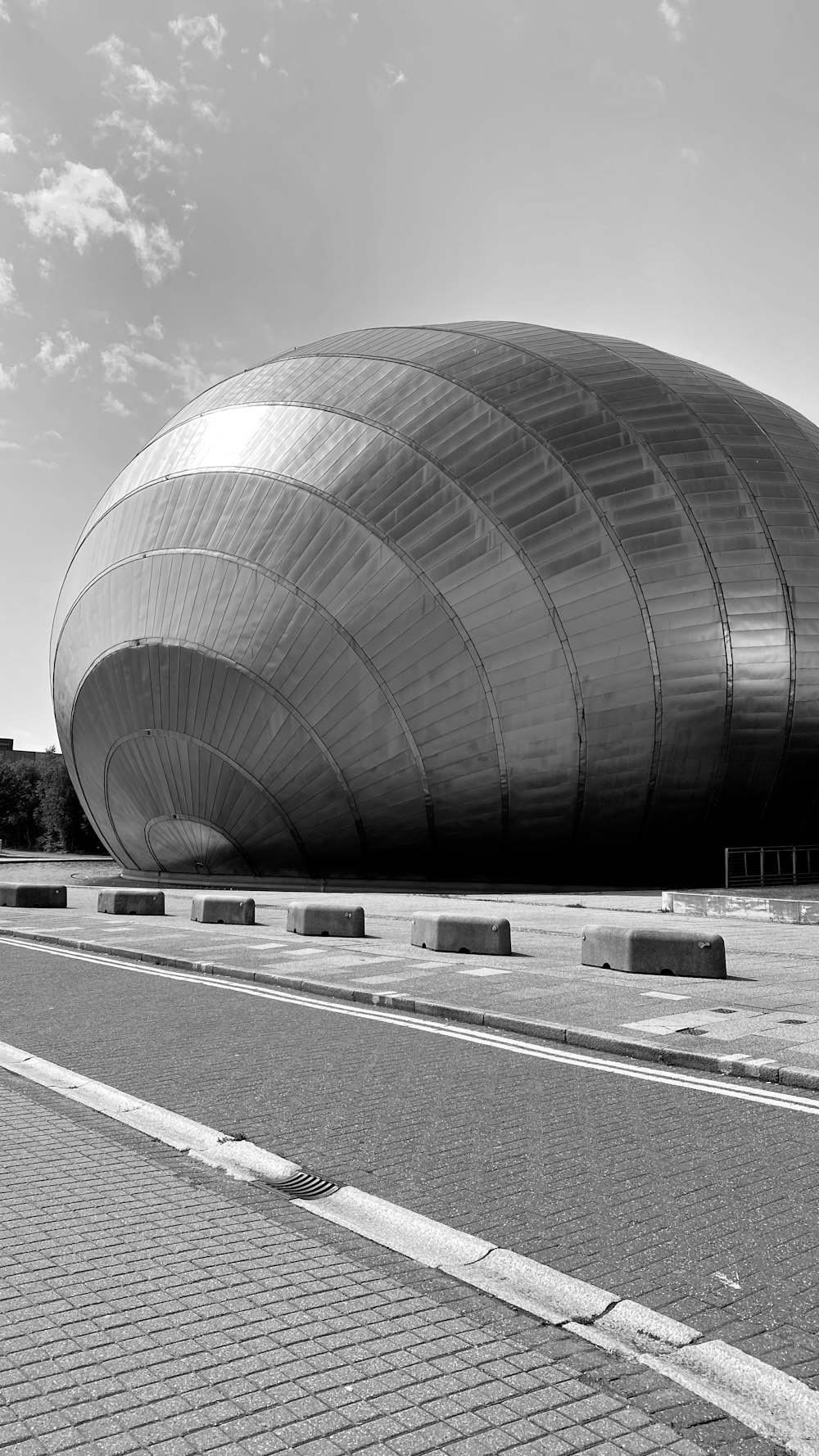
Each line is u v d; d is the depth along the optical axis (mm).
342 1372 3344
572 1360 3457
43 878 42156
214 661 28609
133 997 11148
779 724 26266
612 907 21859
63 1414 3084
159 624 29922
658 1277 4090
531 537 26438
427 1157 5578
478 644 26266
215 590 28922
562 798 26031
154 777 31297
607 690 25750
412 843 27344
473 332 31828
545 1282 4008
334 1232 4590
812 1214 4754
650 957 12031
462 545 26703
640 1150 5703
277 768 28219
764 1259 4270
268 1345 3520
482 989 10891
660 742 25734
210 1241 4449
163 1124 6270
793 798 26922
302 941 15836
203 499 30188
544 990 10820
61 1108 6641
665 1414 3143
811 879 27609
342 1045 8547
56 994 11312
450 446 27750
